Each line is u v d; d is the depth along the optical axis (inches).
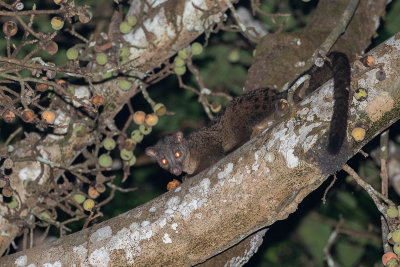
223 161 327.3
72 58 418.0
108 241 336.2
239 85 610.2
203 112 609.3
